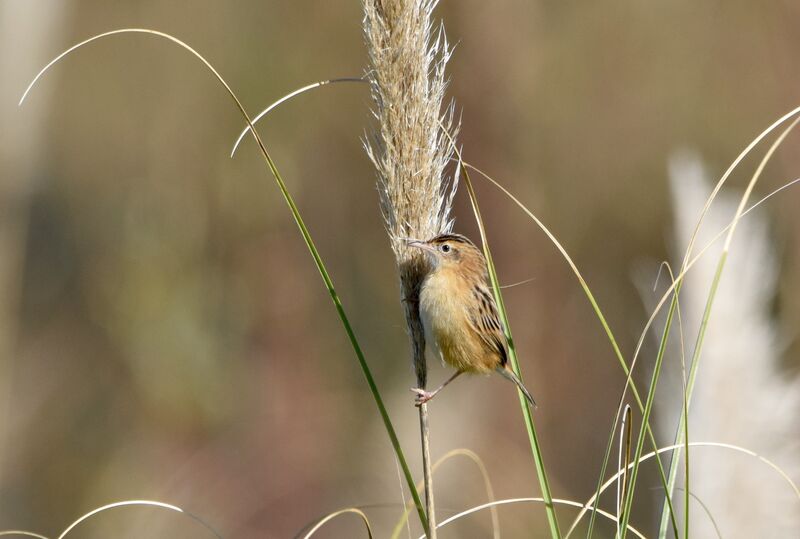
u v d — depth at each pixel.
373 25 5.73
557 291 16.69
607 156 17.55
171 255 14.02
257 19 18.30
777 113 16.66
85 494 14.32
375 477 12.30
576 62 17.77
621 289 16.88
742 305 7.53
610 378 16.11
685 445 4.97
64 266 16.56
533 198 16.94
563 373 16.16
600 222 17.36
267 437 14.62
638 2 17.69
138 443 14.51
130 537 13.91
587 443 15.45
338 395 15.41
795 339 9.84
